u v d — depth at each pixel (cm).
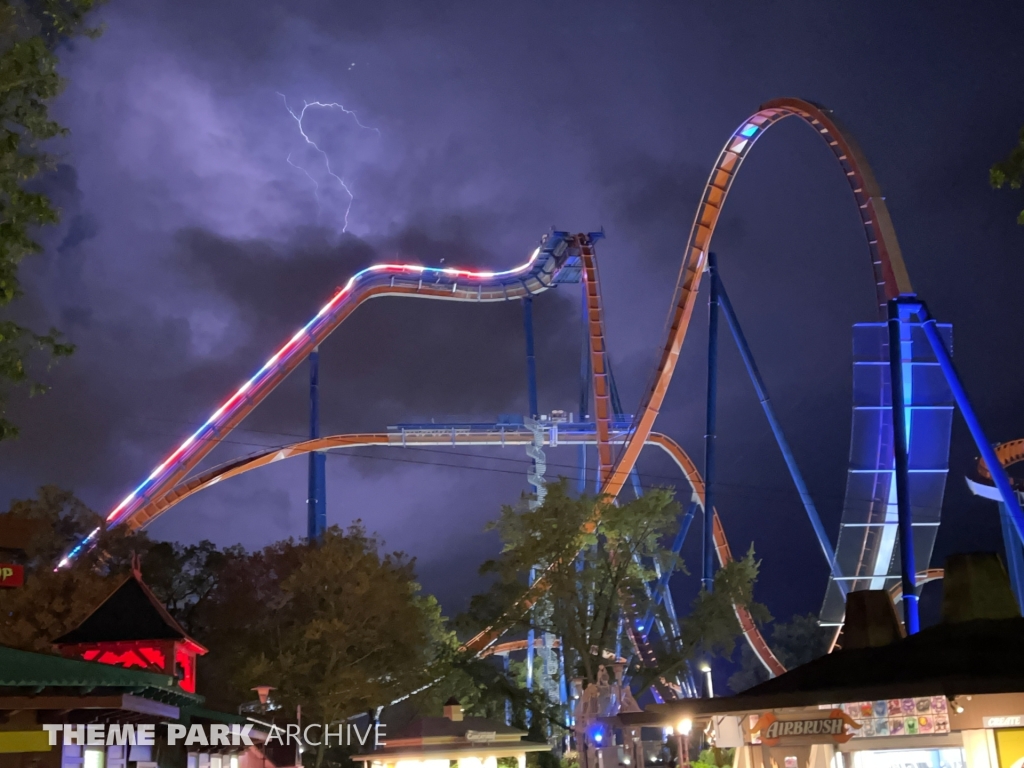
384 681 6356
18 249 1988
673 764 5175
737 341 7975
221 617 6259
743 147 7675
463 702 8075
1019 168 2064
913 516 5622
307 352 9919
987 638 1647
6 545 2486
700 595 7206
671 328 7962
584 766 5312
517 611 7144
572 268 10262
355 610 5894
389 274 10444
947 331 4797
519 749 3844
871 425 5638
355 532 6500
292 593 5934
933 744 1723
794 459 7762
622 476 8069
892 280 6009
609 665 6850
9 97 2012
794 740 1755
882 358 5594
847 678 1616
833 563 5897
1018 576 6781
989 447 4609
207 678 6081
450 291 10550
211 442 9388
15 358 2039
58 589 5550
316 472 9688
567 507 6969
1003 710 1647
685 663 7181
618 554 7138
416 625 6438
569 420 10031
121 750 2438
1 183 1947
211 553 7156
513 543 7231
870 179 6281
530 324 10650
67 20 2061
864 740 1759
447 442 9856
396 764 3816
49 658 1889
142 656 3494
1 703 1900
